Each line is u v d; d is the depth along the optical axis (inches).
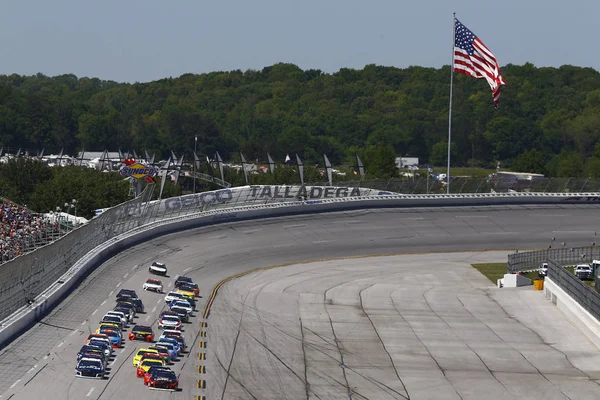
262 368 5447.8
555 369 5615.2
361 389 5137.8
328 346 6033.5
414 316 6943.9
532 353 5954.7
